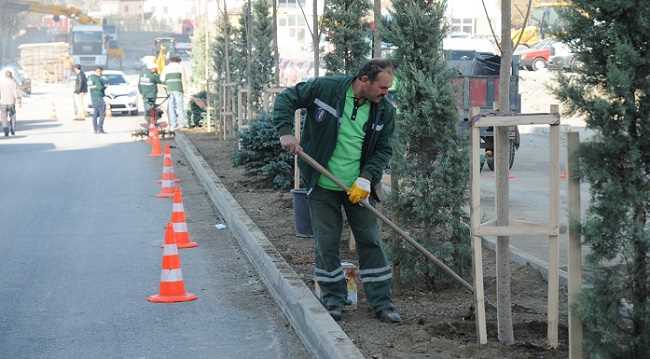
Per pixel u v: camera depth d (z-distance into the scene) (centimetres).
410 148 980
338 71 1461
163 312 964
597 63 622
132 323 924
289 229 1350
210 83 3456
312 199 859
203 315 952
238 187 1781
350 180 845
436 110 957
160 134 3119
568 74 637
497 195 766
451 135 968
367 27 1474
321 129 837
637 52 600
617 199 610
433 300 950
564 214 1482
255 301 1009
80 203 1722
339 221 865
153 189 1916
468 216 998
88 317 946
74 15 11288
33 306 991
